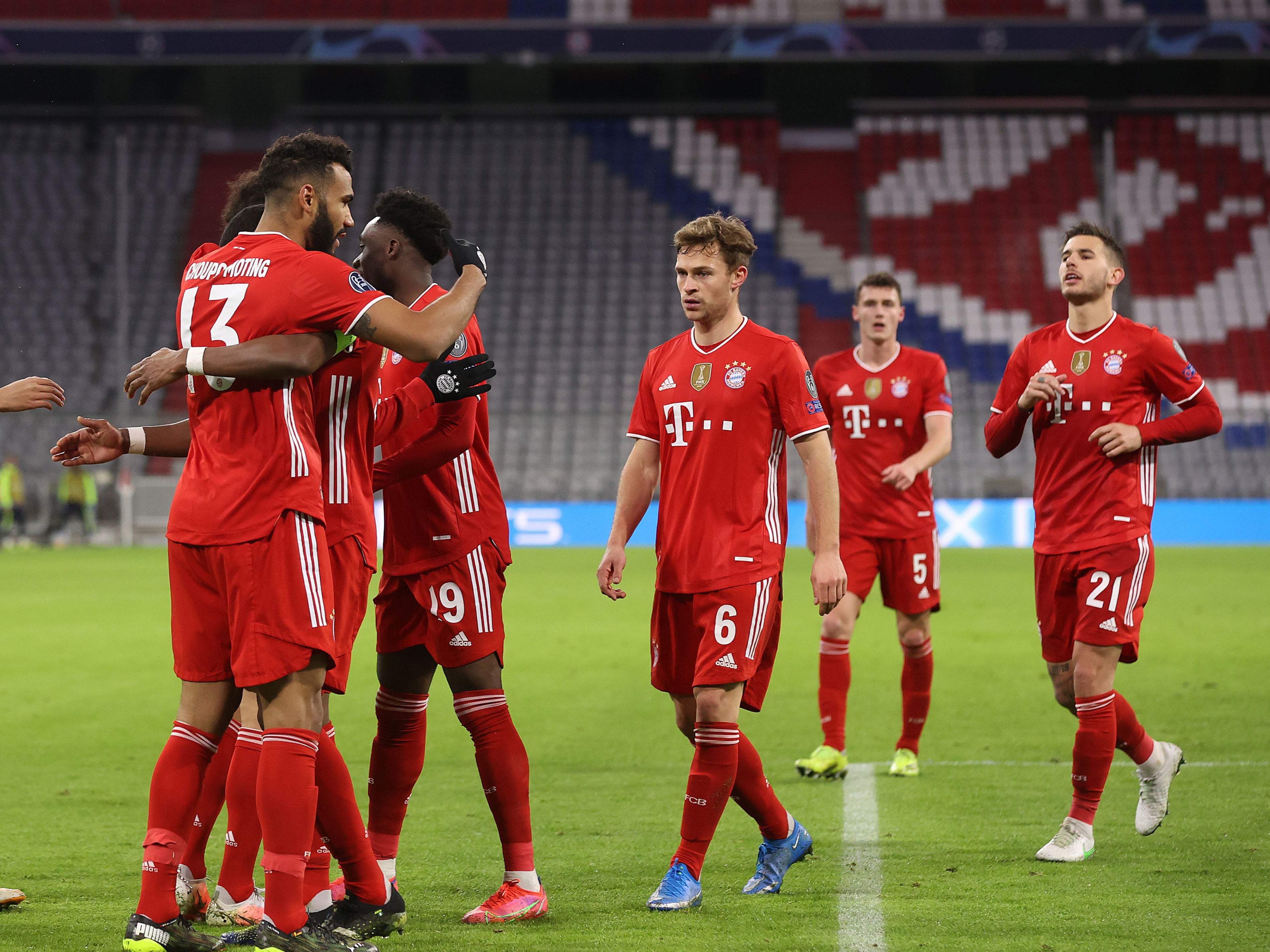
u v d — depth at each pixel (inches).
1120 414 664.4
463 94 4483.3
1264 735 938.7
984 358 3779.5
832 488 567.2
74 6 4212.6
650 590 2128.4
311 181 488.7
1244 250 4028.1
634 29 3868.1
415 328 465.1
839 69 4429.1
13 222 4023.1
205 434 473.7
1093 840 649.6
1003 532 3191.4
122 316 3617.1
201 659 474.6
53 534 3464.6
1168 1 4215.1
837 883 572.7
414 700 565.0
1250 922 502.9
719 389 569.6
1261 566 2476.6
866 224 4158.5
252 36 3873.0
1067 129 4367.6
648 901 535.8
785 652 1456.7
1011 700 1130.0
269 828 450.0
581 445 3353.8
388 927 497.4
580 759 888.3
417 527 548.7
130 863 610.2
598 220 4124.0
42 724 1024.9
